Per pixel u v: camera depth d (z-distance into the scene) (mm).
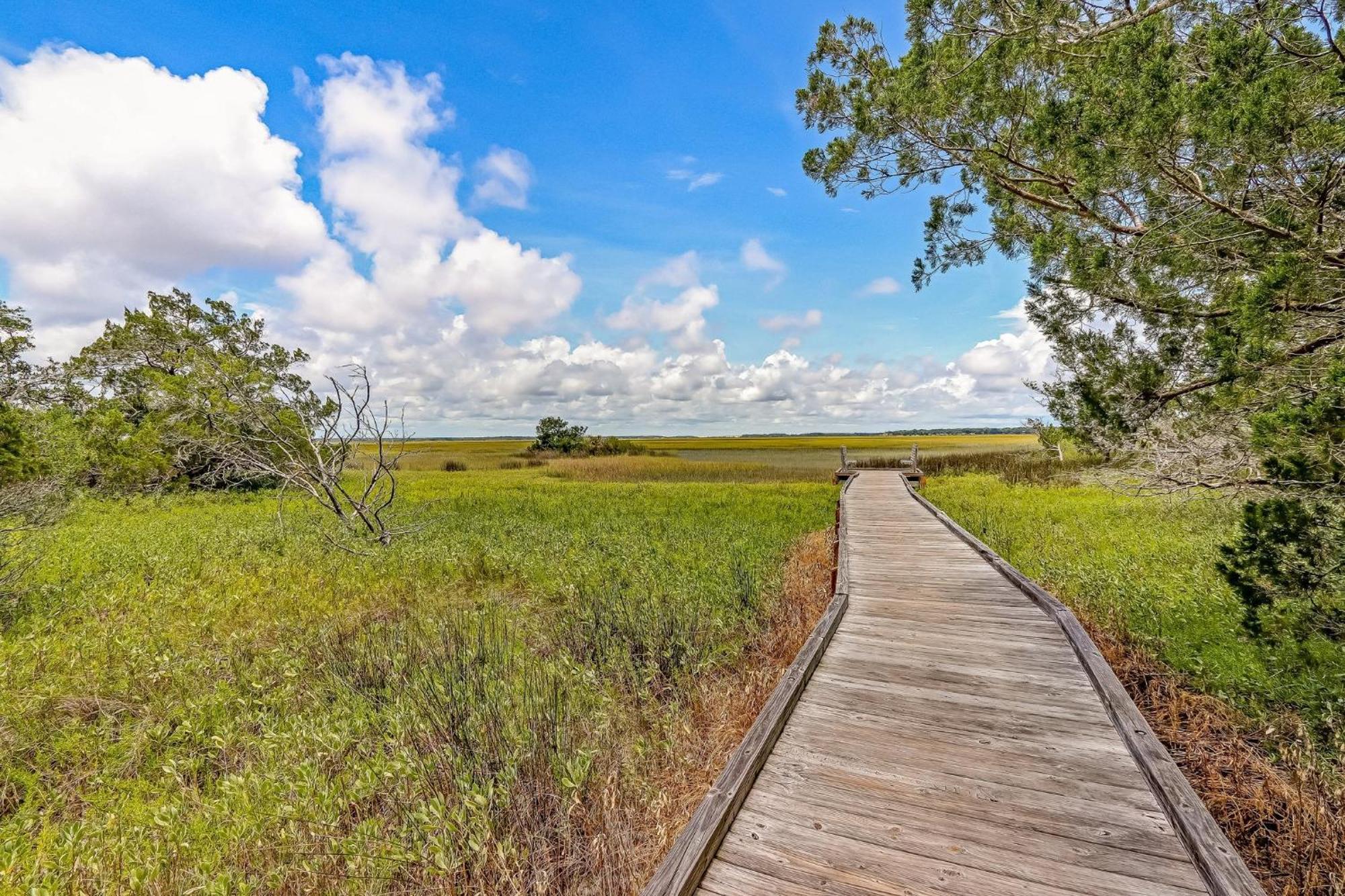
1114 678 3314
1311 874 2316
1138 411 4625
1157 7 4355
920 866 2027
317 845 2750
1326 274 3266
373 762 3406
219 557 8883
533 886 2553
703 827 2119
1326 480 3127
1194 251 3896
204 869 2629
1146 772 2465
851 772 2613
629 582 7273
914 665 3812
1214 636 4520
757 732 2777
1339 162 3084
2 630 5934
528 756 3338
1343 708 3322
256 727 4195
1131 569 6543
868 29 5754
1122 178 3924
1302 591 3457
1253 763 3107
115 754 3826
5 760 3666
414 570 8391
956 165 5562
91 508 14516
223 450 13547
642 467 34062
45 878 2588
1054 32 4859
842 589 5398
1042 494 15664
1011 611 4902
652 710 4184
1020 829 2199
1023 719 3070
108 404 19312
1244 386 3650
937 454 34969
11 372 17969
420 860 2590
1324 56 3191
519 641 5480
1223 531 7781
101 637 5582
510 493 19906
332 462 12344
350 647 5379
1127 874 1957
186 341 18672
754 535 10562
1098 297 4699
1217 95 3270
